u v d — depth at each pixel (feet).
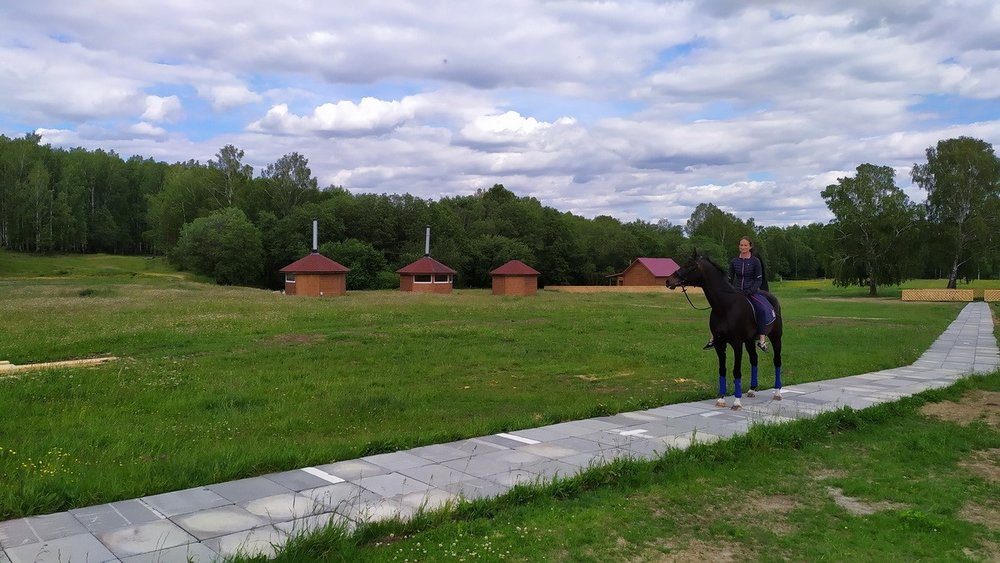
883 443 29.55
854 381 46.60
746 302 37.04
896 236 224.53
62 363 52.08
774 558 17.21
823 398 39.40
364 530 17.74
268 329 78.74
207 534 17.49
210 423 32.99
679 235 402.11
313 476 23.07
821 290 270.67
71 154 399.85
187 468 23.00
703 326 92.17
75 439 28.14
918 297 205.26
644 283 296.71
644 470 24.03
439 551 16.88
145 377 45.50
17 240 331.16
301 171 334.65
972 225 218.38
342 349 63.10
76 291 149.69
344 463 24.79
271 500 20.39
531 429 30.86
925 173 230.48
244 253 261.44
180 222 323.37
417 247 291.58
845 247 236.63
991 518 20.63
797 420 31.86
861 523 19.81
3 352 58.03
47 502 19.13
